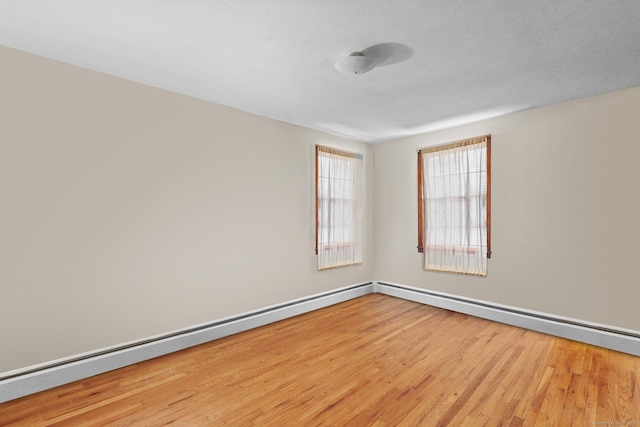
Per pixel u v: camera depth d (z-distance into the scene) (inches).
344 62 93.0
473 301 161.9
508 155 148.6
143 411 82.4
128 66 101.0
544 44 86.7
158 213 118.0
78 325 100.7
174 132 121.9
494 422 77.0
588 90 119.7
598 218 124.2
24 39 85.4
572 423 76.5
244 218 143.9
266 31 80.7
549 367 105.0
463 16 73.9
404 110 143.5
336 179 186.7
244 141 143.6
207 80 111.3
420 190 183.6
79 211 101.1
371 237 210.4
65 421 78.6
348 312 169.0
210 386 94.6
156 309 117.3
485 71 103.4
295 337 133.6
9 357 89.3
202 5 69.9
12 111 90.1
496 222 152.7
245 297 143.9
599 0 67.9
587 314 126.6
